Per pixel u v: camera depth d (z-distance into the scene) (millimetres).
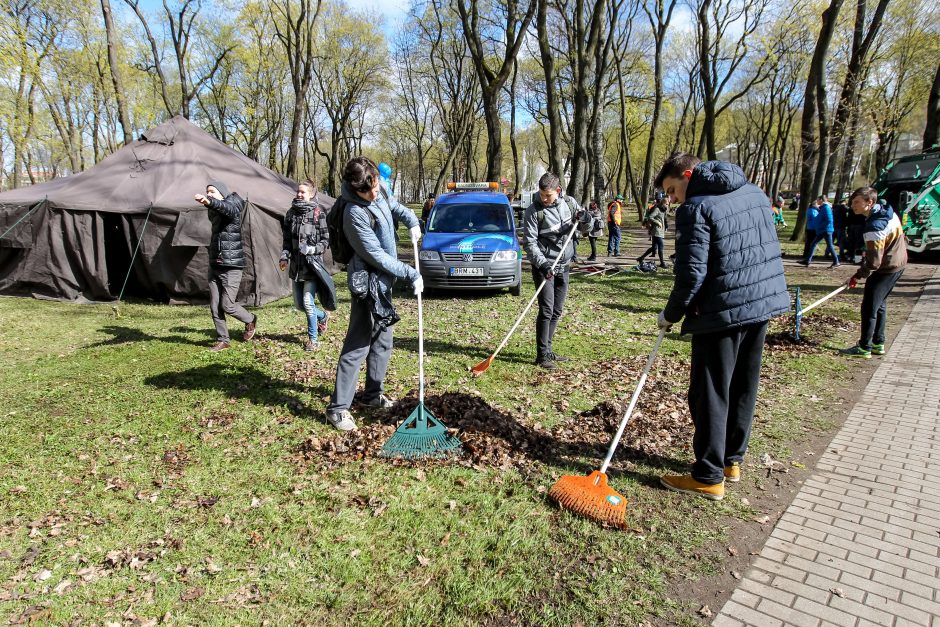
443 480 3533
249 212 9297
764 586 2623
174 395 4996
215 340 7027
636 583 2643
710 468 3311
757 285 3043
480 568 2727
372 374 4574
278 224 10008
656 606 2490
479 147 51500
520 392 5117
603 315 8570
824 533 3027
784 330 7406
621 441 4062
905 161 15148
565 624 2381
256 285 9383
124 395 4984
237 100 34812
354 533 2982
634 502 3332
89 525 3055
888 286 5965
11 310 8766
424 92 42438
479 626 2365
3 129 22328
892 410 4699
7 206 9398
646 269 13133
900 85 25484
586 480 3314
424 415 3912
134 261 9484
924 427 4348
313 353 6406
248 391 5102
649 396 5000
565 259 5766
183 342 6941
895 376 5559
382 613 2432
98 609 2441
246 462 3760
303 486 3457
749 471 3719
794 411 4711
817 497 3387
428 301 9898
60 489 3412
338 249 4078
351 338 4211
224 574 2668
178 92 33969
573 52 23312
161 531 3010
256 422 4398
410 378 5480
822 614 2443
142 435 4172
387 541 2924
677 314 3143
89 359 6145
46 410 4656
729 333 3154
